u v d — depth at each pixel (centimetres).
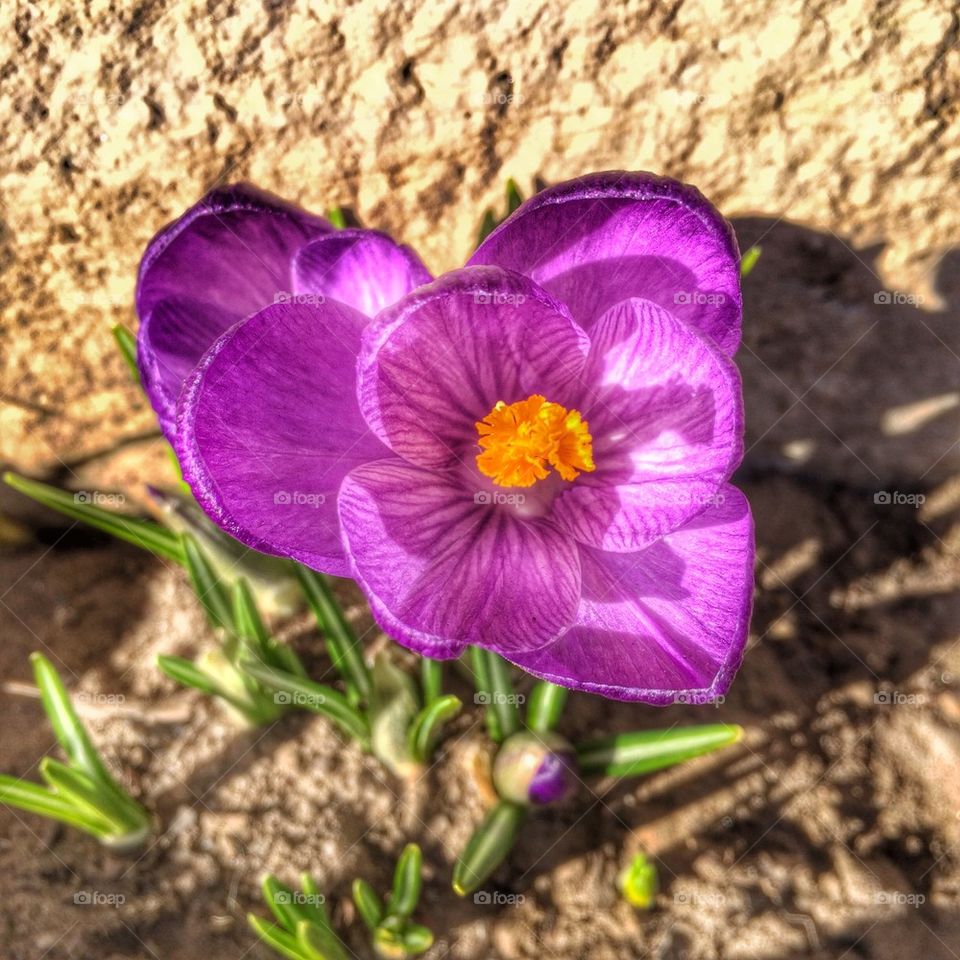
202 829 17
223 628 17
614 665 12
